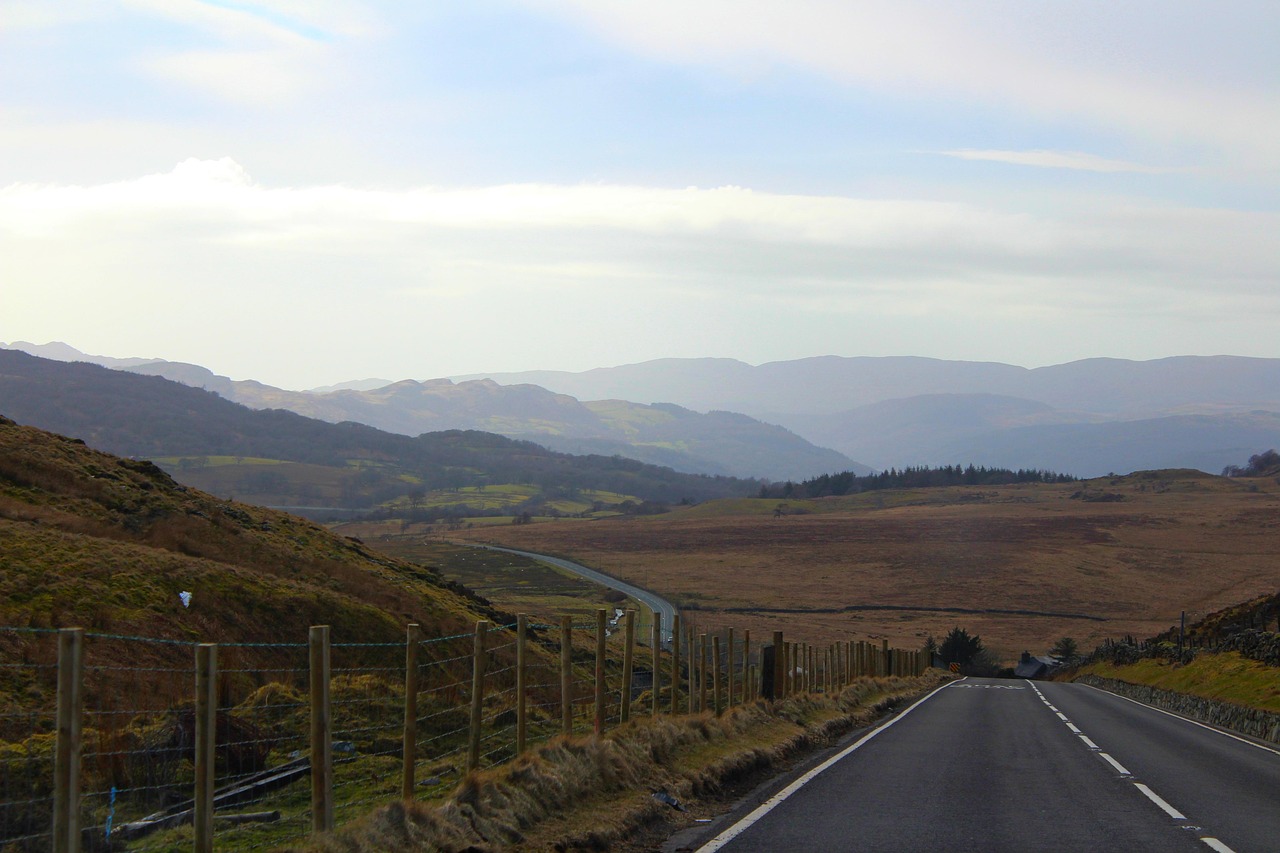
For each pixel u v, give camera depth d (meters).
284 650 26.48
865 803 12.41
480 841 9.41
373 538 188.50
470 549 160.25
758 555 162.62
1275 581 135.25
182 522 35.81
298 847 8.16
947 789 13.66
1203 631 65.62
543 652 34.56
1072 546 165.62
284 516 48.53
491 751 14.71
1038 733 22.69
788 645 27.72
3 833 8.81
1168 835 10.58
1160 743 20.98
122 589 25.47
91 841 8.98
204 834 7.39
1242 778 15.47
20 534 26.83
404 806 9.20
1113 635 108.94
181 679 18.83
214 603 27.23
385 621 31.33
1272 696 27.20
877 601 128.12
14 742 12.53
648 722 15.33
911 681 48.31
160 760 11.51
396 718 16.61
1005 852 9.66
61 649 6.59
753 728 18.59
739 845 9.86
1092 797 13.12
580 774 11.71
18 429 40.38
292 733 14.59
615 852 9.87
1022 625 115.69
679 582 135.00
